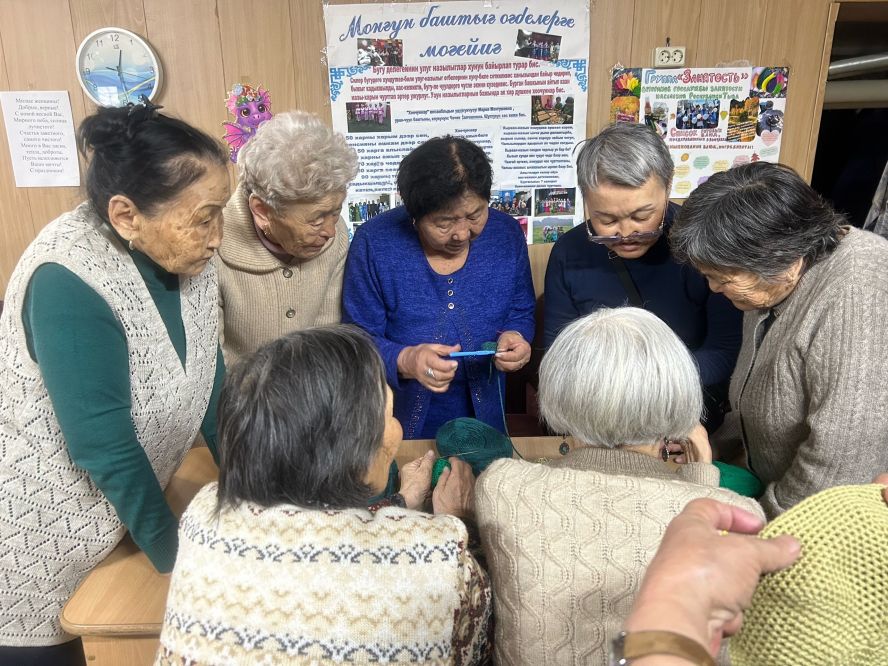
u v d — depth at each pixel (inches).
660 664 17.4
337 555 31.8
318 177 56.1
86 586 48.3
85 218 44.4
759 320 53.9
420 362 67.0
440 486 51.7
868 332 44.5
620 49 89.3
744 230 44.6
